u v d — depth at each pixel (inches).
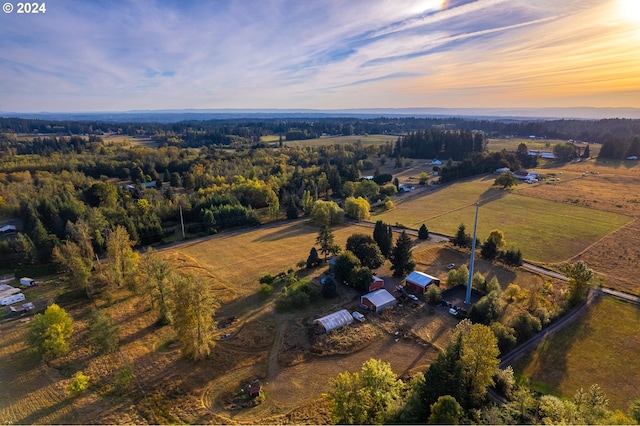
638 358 1781.5
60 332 1774.1
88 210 3661.4
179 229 3927.2
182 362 1744.6
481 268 2829.7
